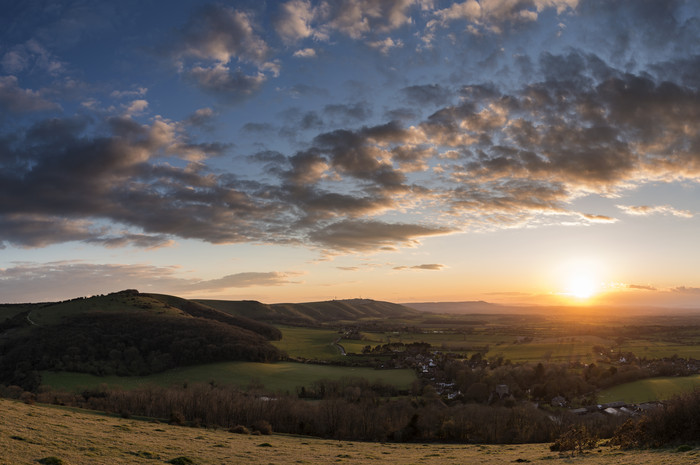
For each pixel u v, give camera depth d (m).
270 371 182.00
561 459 43.88
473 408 108.38
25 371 169.25
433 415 103.12
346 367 198.25
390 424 98.88
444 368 191.25
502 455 53.69
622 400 137.00
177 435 52.66
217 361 196.38
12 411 47.78
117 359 187.25
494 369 184.38
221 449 44.97
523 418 101.06
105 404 101.12
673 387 142.62
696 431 43.72
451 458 50.72
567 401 143.75
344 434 94.12
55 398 110.44
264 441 60.75
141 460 33.25
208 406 98.62
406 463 43.97
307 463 40.12
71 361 178.88
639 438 48.31
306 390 150.75
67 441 35.94
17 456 28.88
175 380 167.88
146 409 95.94
